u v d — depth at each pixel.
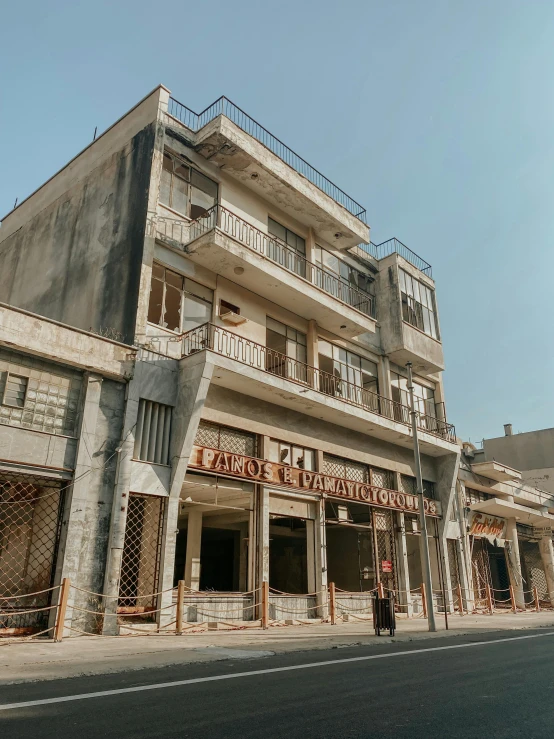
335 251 23.61
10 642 10.40
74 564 12.19
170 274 16.59
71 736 4.29
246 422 17.17
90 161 19.27
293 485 17.72
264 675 7.27
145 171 16.70
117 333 15.30
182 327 16.56
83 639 11.25
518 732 4.59
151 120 17.33
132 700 5.64
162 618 13.28
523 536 32.09
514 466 39.88
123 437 13.70
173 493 14.30
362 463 21.66
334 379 20.89
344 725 4.73
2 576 12.48
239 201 19.28
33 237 20.59
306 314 20.53
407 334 24.31
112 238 16.91
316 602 18.03
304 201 20.53
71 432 13.09
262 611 14.95
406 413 24.83
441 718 5.02
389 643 11.75
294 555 23.80
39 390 12.72
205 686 6.45
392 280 25.05
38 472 12.24
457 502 26.27
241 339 16.69
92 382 13.51
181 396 15.09
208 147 17.97
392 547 21.81
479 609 25.53
